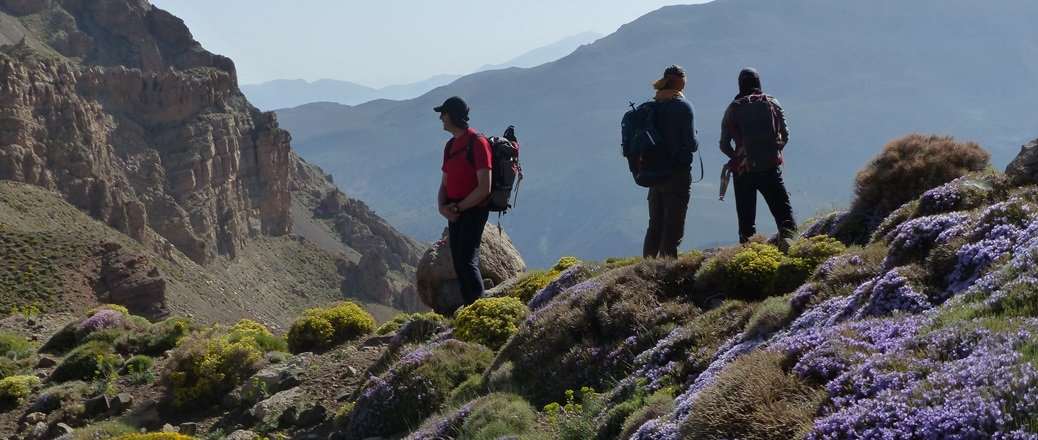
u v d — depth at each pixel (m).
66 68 193.75
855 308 10.38
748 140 16.00
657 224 16.84
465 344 16.31
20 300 92.88
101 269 105.44
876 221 15.72
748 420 7.86
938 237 10.87
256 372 19.61
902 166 15.90
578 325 14.46
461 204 16.55
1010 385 6.17
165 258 185.88
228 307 180.88
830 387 7.54
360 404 15.52
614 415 11.00
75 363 22.91
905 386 6.91
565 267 22.20
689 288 14.63
